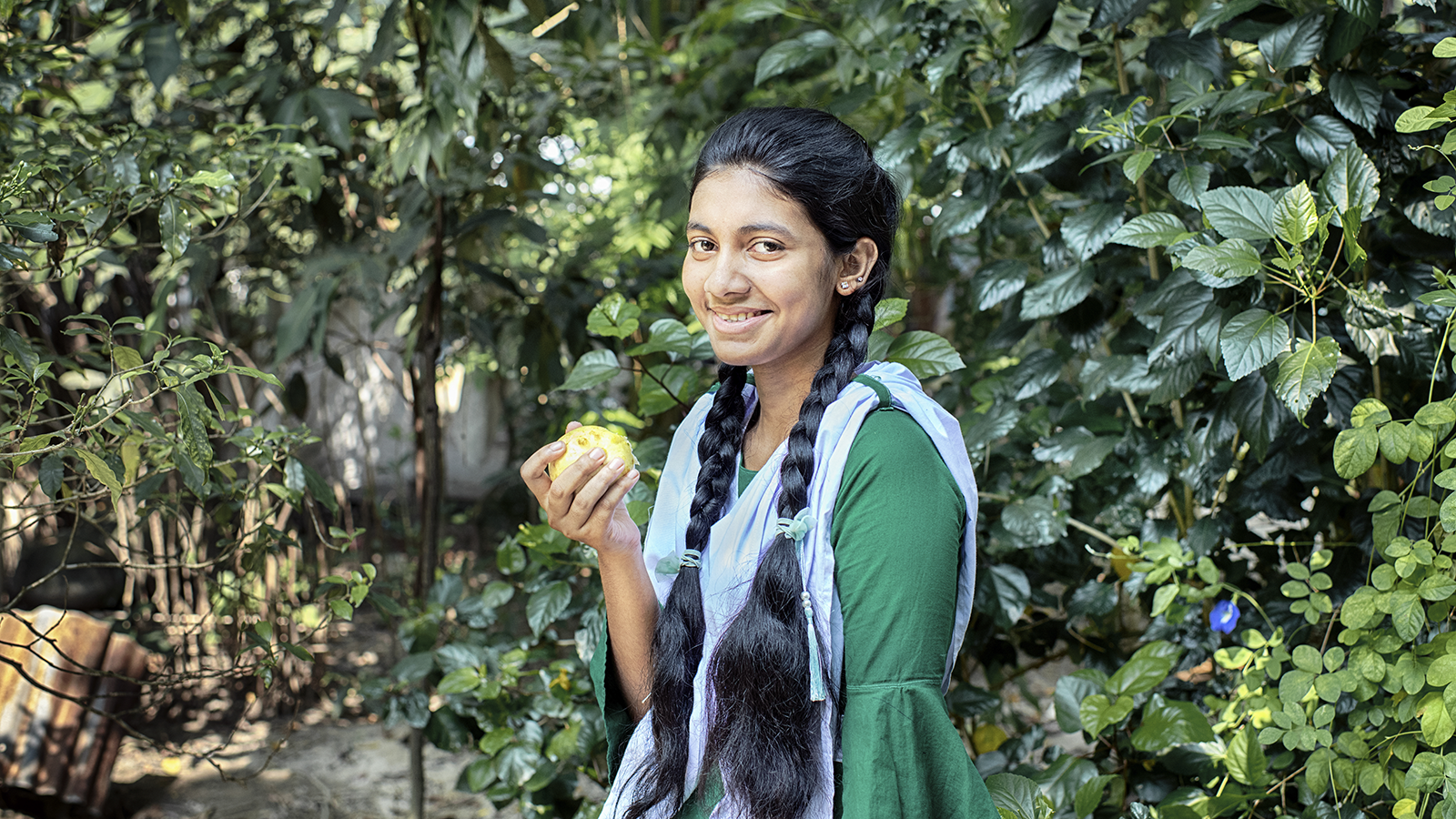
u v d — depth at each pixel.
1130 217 1.81
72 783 2.62
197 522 3.04
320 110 2.30
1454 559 1.34
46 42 2.05
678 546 1.17
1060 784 1.63
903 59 2.00
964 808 0.91
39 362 1.45
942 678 0.96
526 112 3.06
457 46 2.12
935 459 0.99
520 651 2.17
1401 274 1.63
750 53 3.10
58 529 3.33
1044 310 1.79
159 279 2.74
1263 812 1.66
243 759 3.24
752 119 1.05
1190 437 1.69
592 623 1.94
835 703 0.98
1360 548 1.70
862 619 0.94
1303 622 1.73
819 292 1.04
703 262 1.06
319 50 2.98
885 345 1.55
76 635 2.65
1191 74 1.70
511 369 3.30
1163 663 1.63
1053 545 2.17
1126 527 2.05
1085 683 1.74
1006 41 1.79
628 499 1.76
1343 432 1.32
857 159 1.06
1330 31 1.55
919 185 2.23
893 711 0.91
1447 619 1.40
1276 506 1.77
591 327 1.66
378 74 2.92
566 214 4.14
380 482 5.56
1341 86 1.55
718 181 1.04
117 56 2.55
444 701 2.36
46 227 1.36
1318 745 1.51
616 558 1.13
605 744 2.04
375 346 3.29
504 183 2.89
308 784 3.09
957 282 3.23
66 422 2.34
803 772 0.96
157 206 1.79
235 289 3.72
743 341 1.04
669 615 1.10
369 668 3.90
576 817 2.07
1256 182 1.79
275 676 3.52
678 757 1.07
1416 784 1.28
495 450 6.20
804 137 1.03
